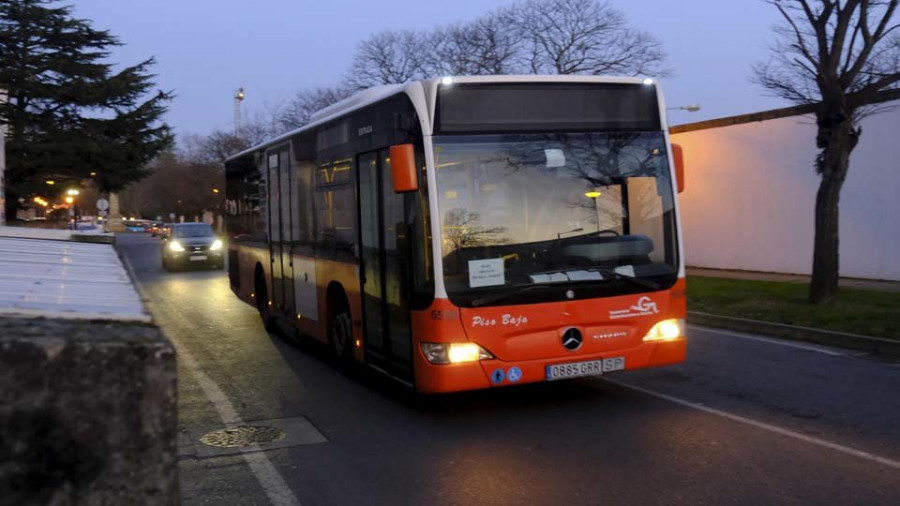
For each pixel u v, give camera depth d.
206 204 69.94
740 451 5.88
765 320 11.78
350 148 8.23
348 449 6.20
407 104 6.77
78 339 1.59
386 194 7.30
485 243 6.51
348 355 8.66
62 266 3.01
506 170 6.67
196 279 23.42
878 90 12.86
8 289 2.24
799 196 18.53
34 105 43.28
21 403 1.54
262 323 13.68
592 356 6.72
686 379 8.41
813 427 6.49
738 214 20.16
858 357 9.59
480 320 6.41
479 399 7.73
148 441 1.63
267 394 8.20
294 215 10.50
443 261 6.39
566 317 6.63
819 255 12.72
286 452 6.15
